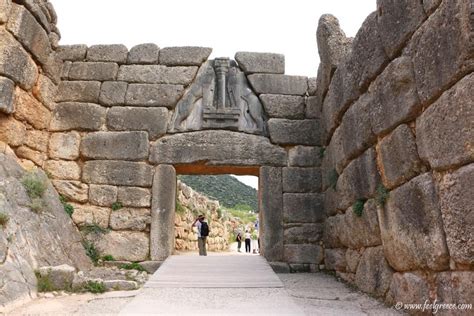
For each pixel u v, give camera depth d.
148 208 7.73
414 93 4.03
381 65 4.78
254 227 23.08
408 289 4.23
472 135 3.10
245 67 8.58
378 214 4.96
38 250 5.66
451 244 3.41
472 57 3.13
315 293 5.51
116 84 8.30
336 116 6.65
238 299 4.60
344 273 6.53
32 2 7.01
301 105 8.52
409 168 4.17
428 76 3.73
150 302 4.44
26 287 4.71
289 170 8.16
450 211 3.42
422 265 3.97
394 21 4.41
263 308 4.23
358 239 5.81
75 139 7.95
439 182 3.66
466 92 3.17
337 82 6.58
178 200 11.98
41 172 7.36
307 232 7.90
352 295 5.33
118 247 7.50
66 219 7.24
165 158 7.95
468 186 3.17
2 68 6.48
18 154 6.98
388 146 4.63
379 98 4.84
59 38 8.28
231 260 7.02
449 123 3.40
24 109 7.07
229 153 8.07
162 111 8.16
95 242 7.45
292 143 8.28
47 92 7.82
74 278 5.37
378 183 5.05
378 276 5.05
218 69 8.49
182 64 8.51
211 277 5.71
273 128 8.28
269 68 8.65
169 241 7.57
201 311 4.10
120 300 4.83
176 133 8.14
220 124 8.20
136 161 7.91
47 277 5.15
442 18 3.48
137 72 8.41
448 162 3.44
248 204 37.75
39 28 7.28
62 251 6.38
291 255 7.77
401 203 4.33
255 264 6.69
